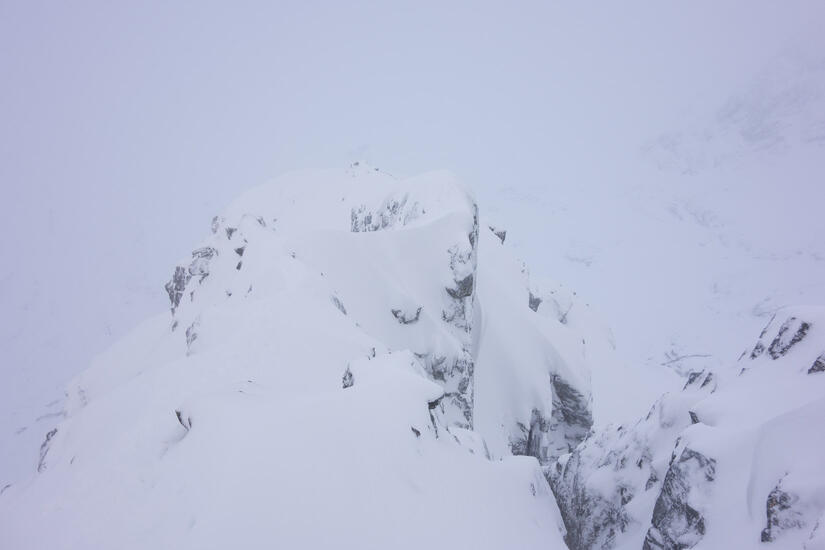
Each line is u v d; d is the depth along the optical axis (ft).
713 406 34.83
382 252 111.24
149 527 28.53
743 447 29.81
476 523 31.99
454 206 118.32
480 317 127.95
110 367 153.79
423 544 28.17
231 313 78.07
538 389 121.90
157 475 32.99
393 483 31.09
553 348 129.39
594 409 160.35
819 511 23.95
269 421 33.47
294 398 39.04
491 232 178.70
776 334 37.65
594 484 47.11
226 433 33.12
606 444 51.39
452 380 104.63
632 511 40.27
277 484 28.71
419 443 35.47
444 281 109.91
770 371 35.73
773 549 24.41
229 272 138.72
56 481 37.88
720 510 28.78
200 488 29.66
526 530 35.35
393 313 105.29
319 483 29.32
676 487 32.35
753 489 27.68
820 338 33.81
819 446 26.30
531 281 184.65
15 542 30.94
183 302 155.63
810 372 32.22
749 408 32.58
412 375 41.86
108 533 29.12
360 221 168.04
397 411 36.19
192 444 34.22
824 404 27.78
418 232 112.88
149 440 37.47
